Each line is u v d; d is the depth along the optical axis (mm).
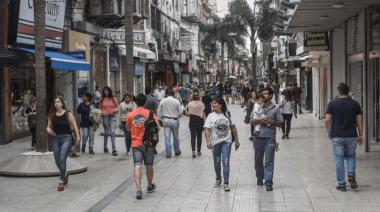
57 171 13344
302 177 12828
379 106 19172
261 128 11594
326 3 16594
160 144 20750
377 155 16156
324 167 14281
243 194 11016
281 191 11227
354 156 11266
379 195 10594
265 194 10961
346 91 11242
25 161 13500
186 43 64938
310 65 31672
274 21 54219
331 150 17875
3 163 13906
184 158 16641
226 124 11602
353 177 11250
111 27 32781
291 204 9992
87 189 11805
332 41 26609
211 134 11680
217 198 10688
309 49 26938
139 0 37188
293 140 21359
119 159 16422
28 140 21672
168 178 13047
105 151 17953
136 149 11016
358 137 11234
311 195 10750
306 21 21844
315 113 36062
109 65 33375
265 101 11617
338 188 11164
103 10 29766
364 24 17297
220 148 11617
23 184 12430
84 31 28078
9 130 20766
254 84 59062
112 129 17422
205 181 12562
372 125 19453
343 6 17125
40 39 13984
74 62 22109
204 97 20156
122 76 36656
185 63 62406
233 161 15750
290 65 53281
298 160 15680
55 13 23766
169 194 11148
